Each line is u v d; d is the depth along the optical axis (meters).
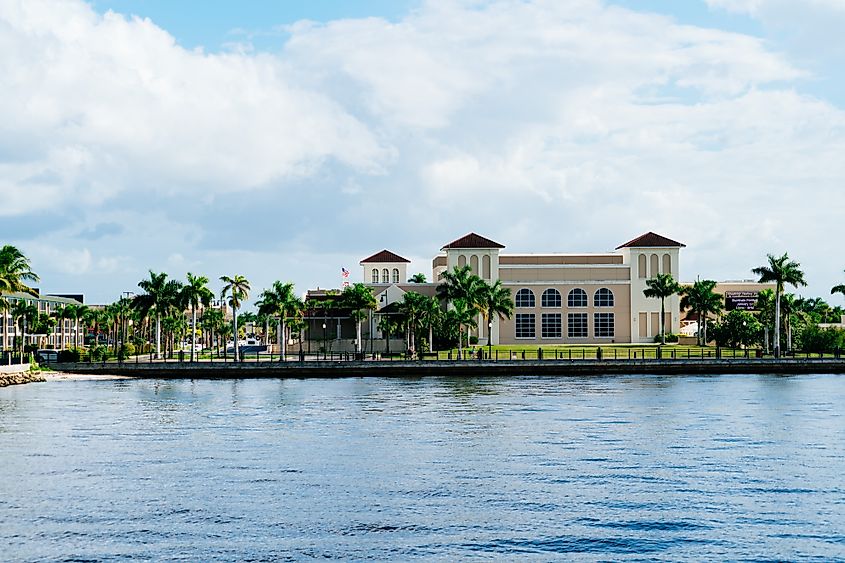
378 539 37.06
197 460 53.56
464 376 121.69
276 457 54.56
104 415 76.44
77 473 49.72
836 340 149.12
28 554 35.34
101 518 40.25
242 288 142.75
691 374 122.19
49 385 111.88
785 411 76.19
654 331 189.75
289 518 40.19
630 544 36.16
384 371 123.88
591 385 104.94
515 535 37.50
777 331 138.00
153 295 151.00
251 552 35.50
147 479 48.06
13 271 113.44
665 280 178.75
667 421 69.69
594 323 189.38
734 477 47.75
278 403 86.25
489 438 61.53
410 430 65.75
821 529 38.00
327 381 116.06
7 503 42.88
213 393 98.62
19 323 170.25
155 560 34.59
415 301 145.62
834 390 96.44
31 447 58.53
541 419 71.25
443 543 36.50
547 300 189.25
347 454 55.47
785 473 48.72
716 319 186.38
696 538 36.84
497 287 169.75
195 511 41.34
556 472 49.38
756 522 39.06
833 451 55.47
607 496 43.72
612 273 190.00
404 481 47.41
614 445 58.06
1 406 84.25
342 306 154.75
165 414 77.06
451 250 189.88
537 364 123.12
